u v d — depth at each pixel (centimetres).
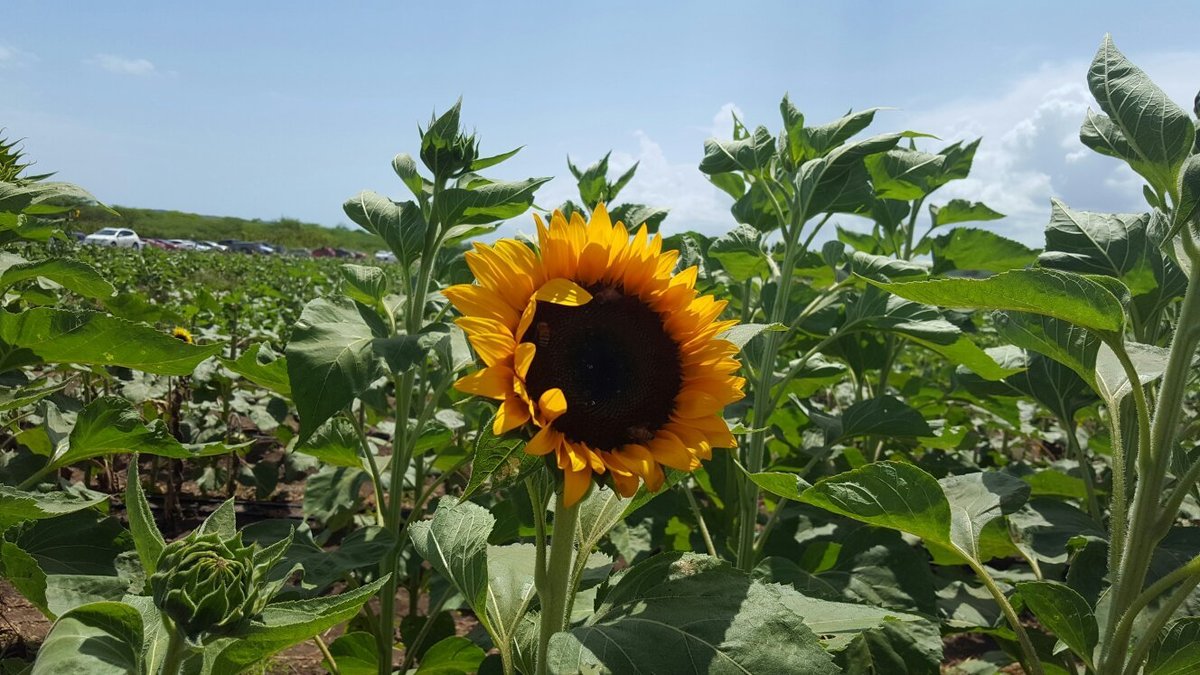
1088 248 323
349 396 260
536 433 167
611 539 392
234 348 830
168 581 156
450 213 320
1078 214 335
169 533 590
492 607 232
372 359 268
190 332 761
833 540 394
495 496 407
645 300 189
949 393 516
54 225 375
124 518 583
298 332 270
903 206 518
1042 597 227
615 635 172
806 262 509
